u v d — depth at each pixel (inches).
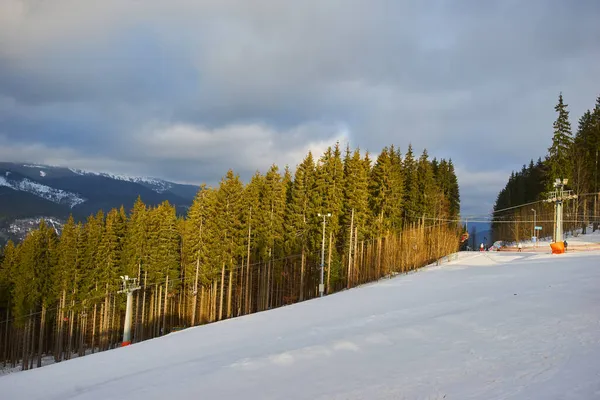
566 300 802.8
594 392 352.5
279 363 568.7
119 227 2306.8
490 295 990.4
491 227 4997.5
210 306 2043.6
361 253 2201.0
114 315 2251.5
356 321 865.5
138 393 500.4
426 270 1995.6
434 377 446.9
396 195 2374.5
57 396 565.0
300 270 2165.4
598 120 2834.6
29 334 2068.2
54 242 2183.8
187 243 2090.3
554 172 2512.3
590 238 2498.8
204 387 494.3
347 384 453.4
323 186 2124.8
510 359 482.0
